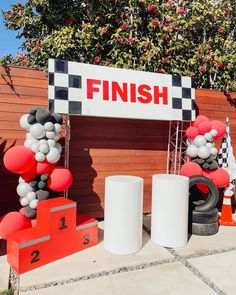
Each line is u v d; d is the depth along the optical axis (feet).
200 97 17.15
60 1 19.89
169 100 15.34
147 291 8.40
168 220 11.64
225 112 17.87
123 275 9.34
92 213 15.08
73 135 14.47
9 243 9.69
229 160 16.14
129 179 11.83
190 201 13.82
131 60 18.74
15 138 13.21
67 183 11.69
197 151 14.74
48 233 9.99
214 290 8.53
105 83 13.85
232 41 21.08
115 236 10.94
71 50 19.26
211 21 20.35
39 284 8.63
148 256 10.82
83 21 19.75
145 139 16.17
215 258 10.71
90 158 14.92
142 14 19.71
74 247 10.91
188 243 12.17
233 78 21.43
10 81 13.04
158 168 16.56
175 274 9.45
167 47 19.56
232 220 14.82
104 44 19.98
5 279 8.91
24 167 10.57
